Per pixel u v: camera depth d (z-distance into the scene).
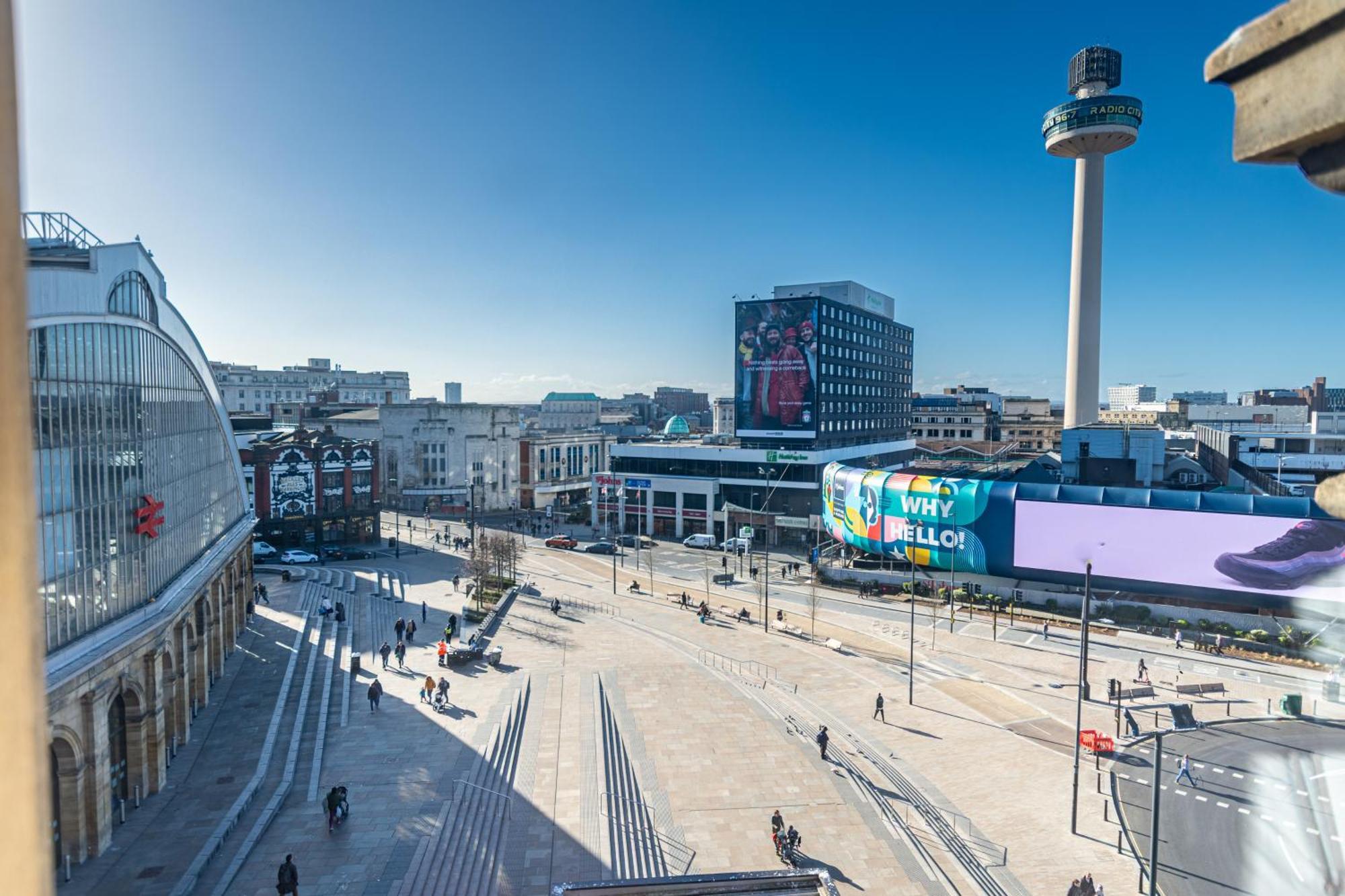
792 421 97.56
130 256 32.06
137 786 30.72
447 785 32.69
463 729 38.19
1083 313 100.19
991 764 36.78
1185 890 26.97
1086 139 95.69
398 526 102.00
